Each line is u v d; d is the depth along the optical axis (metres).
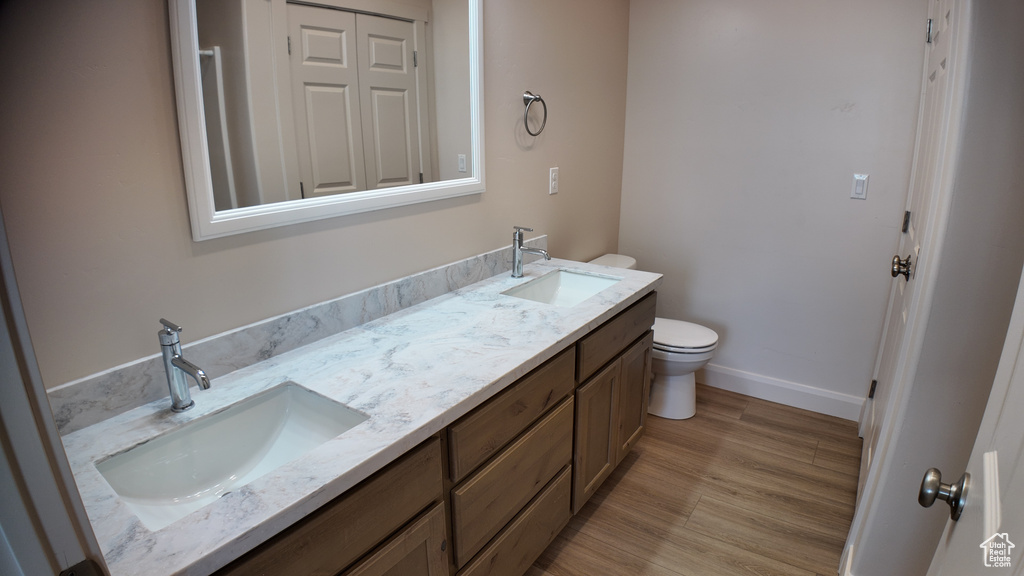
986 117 1.09
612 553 1.90
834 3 2.37
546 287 2.31
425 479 1.19
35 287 1.04
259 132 1.36
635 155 3.04
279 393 1.31
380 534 1.11
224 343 1.34
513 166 2.25
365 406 1.20
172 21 1.15
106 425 1.13
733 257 2.87
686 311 3.09
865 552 1.46
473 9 1.91
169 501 1.12
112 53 1.08
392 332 1.63
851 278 2.58
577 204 2.73
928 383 1.26
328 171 1.54
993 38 1.06
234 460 1.23
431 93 1.82
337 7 1.49
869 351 2.61
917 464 1.32
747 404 2.89
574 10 2.44
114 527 0.86
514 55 2.15
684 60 2.78
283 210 1.42
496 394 1.38
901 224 2.38
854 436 2.58
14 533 0.46
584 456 1.88
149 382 1.22
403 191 1.76
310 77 1.45
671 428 2.67
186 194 1.24
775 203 2.69
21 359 0.44
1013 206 1.10
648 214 3.07
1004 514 0.56
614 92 2.87
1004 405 0.67
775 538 1.96
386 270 1.78
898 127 2.34
